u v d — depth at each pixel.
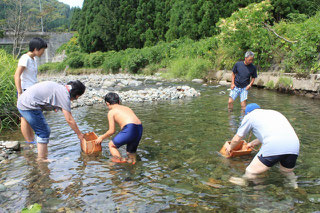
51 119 5.71
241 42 11.33
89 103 7.71
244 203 2.21
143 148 3.70
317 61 8.30
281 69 9.73
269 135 2.68
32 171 2.96
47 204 2.23
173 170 2.94
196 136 4.21
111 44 30.75
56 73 32.62
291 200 2.24
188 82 13.16
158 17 26.56
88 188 2.53
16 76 3.62
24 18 34.78
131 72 21.30
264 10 10.56
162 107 6.88
